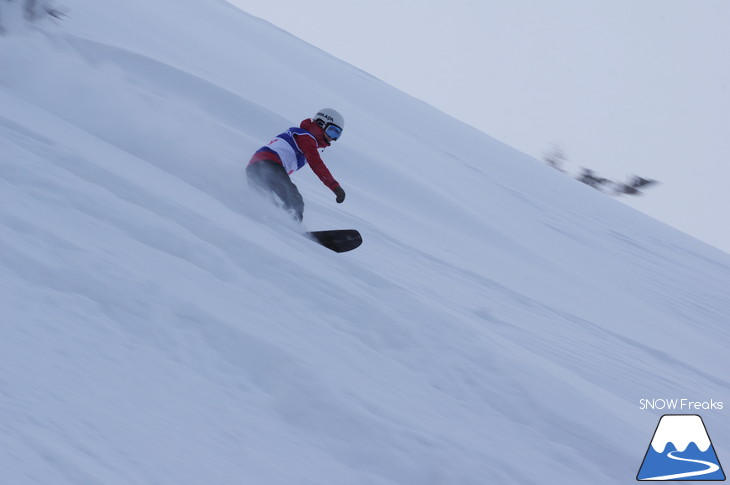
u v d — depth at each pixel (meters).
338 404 8.96
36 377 6.77
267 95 49.19
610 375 18.00
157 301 9.47
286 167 18.77
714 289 50.84
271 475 7.10
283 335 10.36
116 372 7.55
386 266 20.72
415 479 8.29
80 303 8.60
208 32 67.75
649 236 66.19
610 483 9.98
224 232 13.40
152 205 13.19
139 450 6.44
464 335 13.38
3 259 8.77
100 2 50.84
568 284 33.59
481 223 37.44
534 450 10.13
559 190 74.25
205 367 8.62
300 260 14.23
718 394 20.89
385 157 45.34
